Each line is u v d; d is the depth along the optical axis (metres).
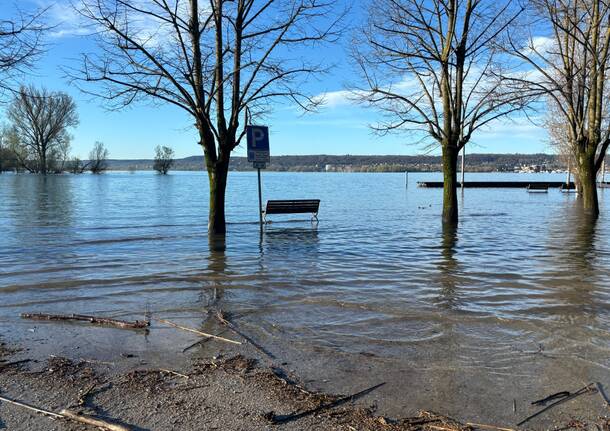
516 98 16.50
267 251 12.42
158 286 8.51
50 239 14.61
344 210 26.61
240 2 13.31
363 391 4.32
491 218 22.16
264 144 14.63
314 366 4.90
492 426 3.72
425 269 10.10
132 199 34.66
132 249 12.70
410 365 4.94
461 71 17.11
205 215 23.11
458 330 6.11
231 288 8.37
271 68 13.40
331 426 3.70
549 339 5.78
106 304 7.27
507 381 4.56
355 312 6.91
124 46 12.05
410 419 3.81
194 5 12.98
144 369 4.75
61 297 7.70
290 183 77.19
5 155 91.69
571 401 4.15
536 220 21.17
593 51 18.39
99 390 4.28
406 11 16.48
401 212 25.33
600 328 6.21
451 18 16.39
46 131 88.50
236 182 81.88
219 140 14.40
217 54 13.51
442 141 18.08
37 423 3.73
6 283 8.66
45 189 47.12
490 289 8.34
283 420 3.79
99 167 117.19
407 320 6.53
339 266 10.39
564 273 9.68
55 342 5.52
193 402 4.07
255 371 4.74
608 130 21.88
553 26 21.20
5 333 5.83
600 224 19.39
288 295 7.89
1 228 17.47
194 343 5.54
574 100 22.70
